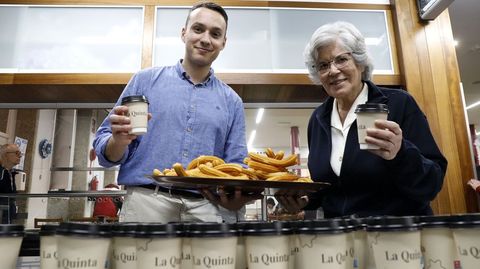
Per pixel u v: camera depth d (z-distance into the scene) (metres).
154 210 1.15
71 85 2.05
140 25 2.16
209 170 0.93
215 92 1.33
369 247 0.56
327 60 1.04
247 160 1.05
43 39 2.12
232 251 0.51
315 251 0.51
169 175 0.89
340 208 1.06
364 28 2.22
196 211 1.16
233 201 0.99
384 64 2.17
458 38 2.70
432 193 0.85
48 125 2.62
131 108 0.84
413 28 2.16
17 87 2.08
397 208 0.98
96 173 2.63
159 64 2.11
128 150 1.17
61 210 2.51
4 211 2.01
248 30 2.20
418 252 0.52
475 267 0.50
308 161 1.22
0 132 2.42
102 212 2.26
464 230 0.51
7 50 2.09
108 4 2.16
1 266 0.52
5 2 2.15
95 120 2.72
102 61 2.10
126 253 0.53
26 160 2.49
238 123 1.37
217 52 1.27
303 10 2.24
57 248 0.52
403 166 0.80
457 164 1.99
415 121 1.00
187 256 0.53
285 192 1.06
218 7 1.25
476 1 2.21
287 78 2.10
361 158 1.01
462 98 2.08
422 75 2.09
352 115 1.08
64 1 2.17
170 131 1.22
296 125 2.82
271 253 0.51
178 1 2.18
